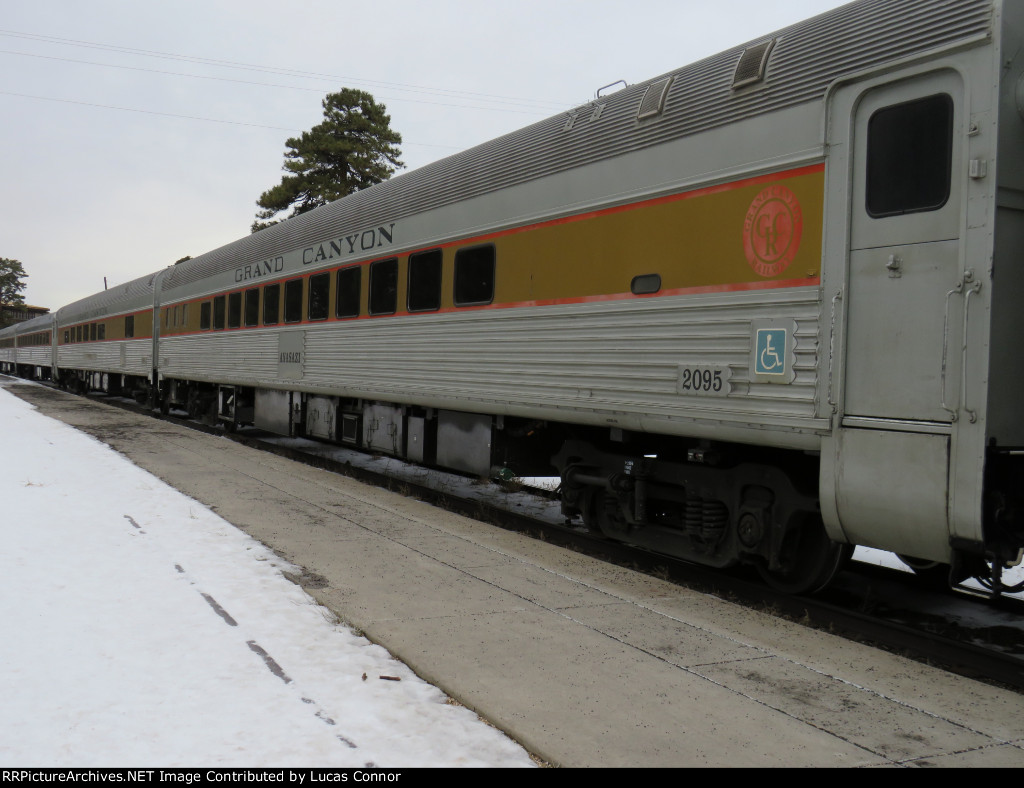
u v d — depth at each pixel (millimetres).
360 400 9953
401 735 2807
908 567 6230
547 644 3777
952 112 3881
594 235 5957
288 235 11508
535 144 6703
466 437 7891
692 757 2678
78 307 27312
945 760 2727
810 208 4461
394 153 31734
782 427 4566
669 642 3877
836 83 4336
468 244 7410
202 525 6117
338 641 3738
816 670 3580
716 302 4980
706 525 5441
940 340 3846
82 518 6176
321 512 6859
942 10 3965
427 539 5977
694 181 5160
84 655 3467
